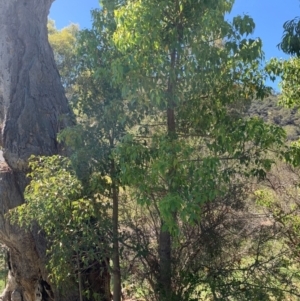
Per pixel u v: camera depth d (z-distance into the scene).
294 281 6.03
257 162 4.87
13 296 7.14
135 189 5.29
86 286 6.05
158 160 4.34
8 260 7.27
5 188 6.39
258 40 4.71
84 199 5.09
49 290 6.54
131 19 4.40
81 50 5.88
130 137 4.68
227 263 5.48
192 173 4.35
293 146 5.47
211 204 5.46
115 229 5.54
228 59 4.69
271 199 6.63
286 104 6.57
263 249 5.62
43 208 4.78
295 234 6.25
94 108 5.81
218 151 4.88
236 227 5.61
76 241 5.00
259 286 5.21
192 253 5.54
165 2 4.42
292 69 6.21
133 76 4.50
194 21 4.62
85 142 5.51
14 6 7.21
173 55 4.77
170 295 5.28
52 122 6.86
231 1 4.79
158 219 5.67
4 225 6.36
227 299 5.20
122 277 5.73
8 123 6.68
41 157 5.39
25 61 7.05
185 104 5.15
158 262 5.57
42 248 6.30
